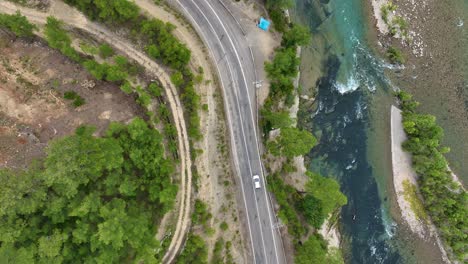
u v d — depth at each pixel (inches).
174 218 2719.0
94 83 2623.0
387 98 3688.5
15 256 2009.1
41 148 2481.5
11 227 2084.2
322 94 3518.7
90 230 2239.2
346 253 3560.5
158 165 2498.8
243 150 3070.9
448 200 3494.1
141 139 2423.7
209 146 2898.6
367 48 3663.9
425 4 3791.8
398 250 3661.4
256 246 3100.4
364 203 3622.0
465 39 3809.1
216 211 2918.3
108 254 2218.3
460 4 3806.6
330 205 2960.1
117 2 2456.9
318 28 3508.9
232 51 3063.5
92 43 2657.5
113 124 2423.7
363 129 3629.4
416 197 3698.3
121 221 2208.4
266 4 3171.8
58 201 2150.6
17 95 2509.8
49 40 2368.4
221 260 2903.5
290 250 3174.2
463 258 3614.7
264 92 3147.1
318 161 3503.9
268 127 3139.8
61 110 2549.2
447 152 3752.5
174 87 2758.4
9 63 2524.6
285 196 3144.7
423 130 3585.1
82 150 2220.7
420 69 3762.3
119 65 2556.6
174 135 2723.9
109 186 2343.8
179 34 2859.3
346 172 3585.1
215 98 2957.7
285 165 3260.3
